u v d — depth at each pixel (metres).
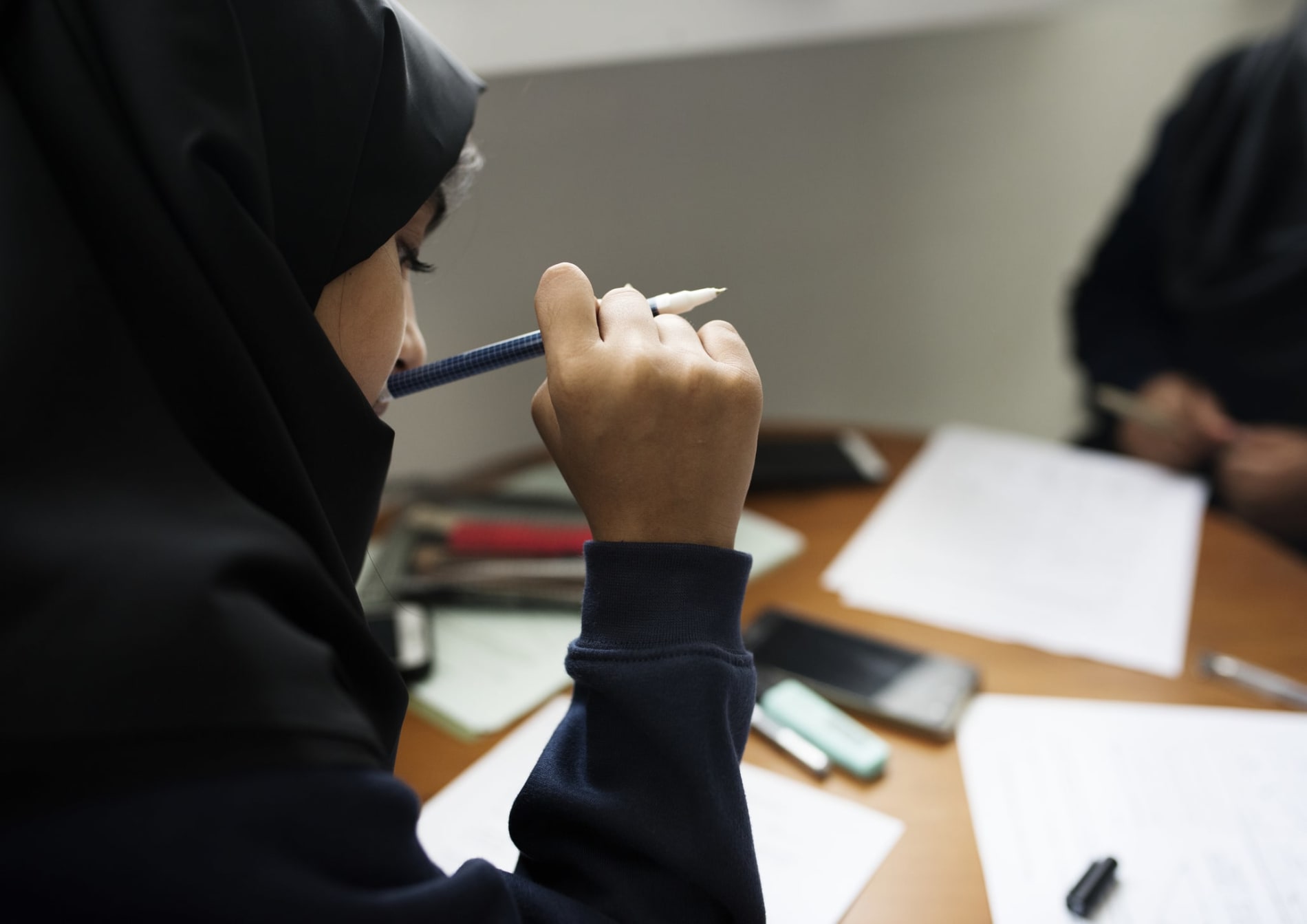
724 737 0.46
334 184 0.45
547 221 1.14
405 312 0.59
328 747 0.34
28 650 0.32
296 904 0.32
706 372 0.47
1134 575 0.91
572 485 0.49
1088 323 1.54
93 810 0.32
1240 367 1.40
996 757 0.68
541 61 0.99
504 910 0.39
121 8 0.38
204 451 0.40
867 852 0.60
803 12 1.14
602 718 0.47
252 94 0.41
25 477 0.34
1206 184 1.45
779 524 1.01
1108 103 1.60
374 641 0.42
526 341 0.57
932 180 1.50
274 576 0.36
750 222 1.36
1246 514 1.31
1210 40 1.62
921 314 1.59
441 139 0.50
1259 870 0.58
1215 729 0.70
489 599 0.86
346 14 0.45
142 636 0.32
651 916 0.43
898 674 0.75
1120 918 0.55
